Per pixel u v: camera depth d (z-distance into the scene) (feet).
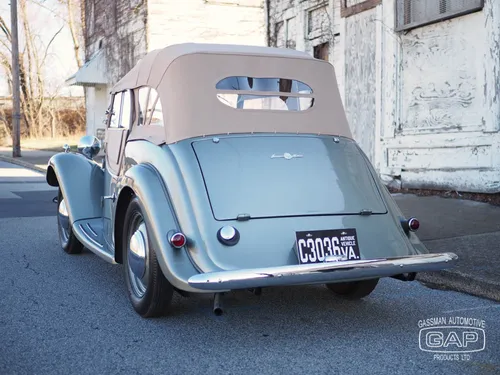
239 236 12.64
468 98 28.99
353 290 16.35
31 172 57.52
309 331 13.96
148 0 69.77
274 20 45.96
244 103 15.26
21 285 17.85
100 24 87.25
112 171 18.11
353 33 37.27
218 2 72.18
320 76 16.37
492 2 27.27
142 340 13.28
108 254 16.40
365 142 36.68
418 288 17.93
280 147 14.71
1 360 12.11
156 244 12.78
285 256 12.72
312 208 13.52
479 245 20.89
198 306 15.72
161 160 14.16
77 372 11.55
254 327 14.20
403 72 33.17
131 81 17.58
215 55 15.34
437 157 30.83
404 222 14.32
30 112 123.54
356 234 13.50
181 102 14.71
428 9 30.81
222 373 11.53
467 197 29.22
